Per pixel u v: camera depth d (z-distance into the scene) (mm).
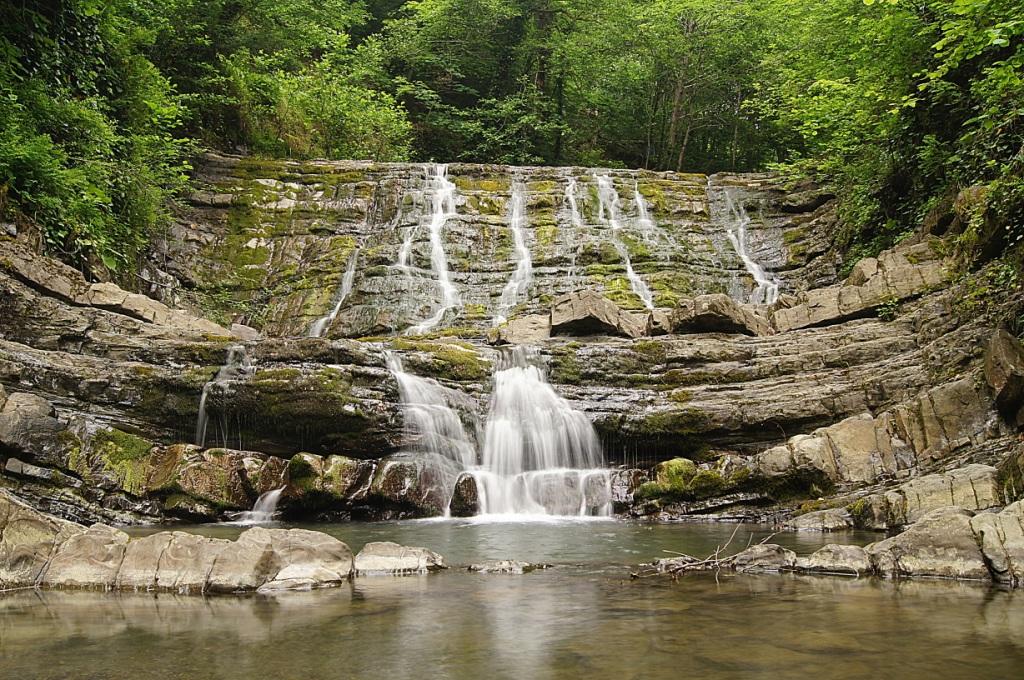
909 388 11992
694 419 12852
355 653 4254
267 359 12359
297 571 6227
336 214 23422
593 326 15258
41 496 10305
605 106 37688
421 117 36469
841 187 22172
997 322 11391
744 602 5453
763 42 32062
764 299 20734
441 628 4777
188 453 11109
